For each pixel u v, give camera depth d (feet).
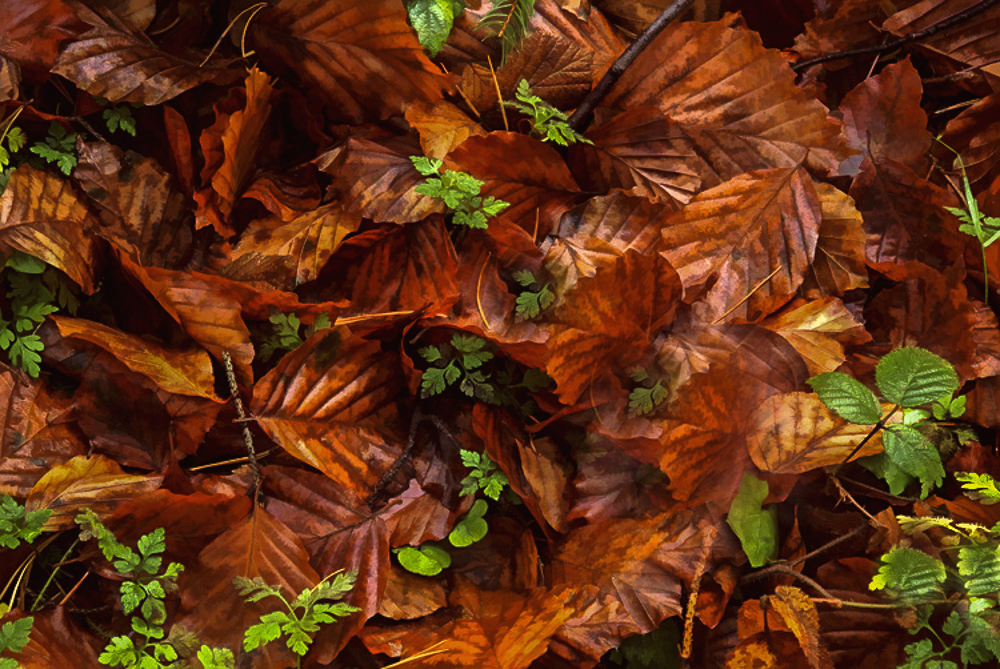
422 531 3.70
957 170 3.95
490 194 3.78
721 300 3.80
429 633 3.67
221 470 3.74
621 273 3.67
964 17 3.95
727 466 3.74
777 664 3.73
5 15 3.69
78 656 3.59
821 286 3.86
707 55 3.82
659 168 3.85
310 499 3.70
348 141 3.78
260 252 3.74
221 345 3.70
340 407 3.72
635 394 3.75
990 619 3.67
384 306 3.78
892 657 3.74
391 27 3.74
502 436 3.74
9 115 3.70
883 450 3.76
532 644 3.65
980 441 3.88
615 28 3.94
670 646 3.76
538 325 3.76
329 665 3.66
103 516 3.62
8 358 3.70
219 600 3.61
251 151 3.77
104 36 3.74
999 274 3.90
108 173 3.74
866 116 3.95
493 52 3.83
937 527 3.76
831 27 3.98
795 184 3.84
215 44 3.79
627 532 3.73
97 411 3.68
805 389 3.78
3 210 3.65
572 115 3.84
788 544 3.78
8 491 3.62
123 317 3.76
